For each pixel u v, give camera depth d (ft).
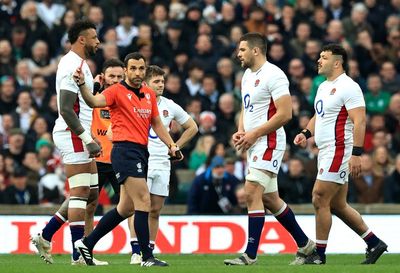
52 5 265.54
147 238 128.36
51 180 208.33
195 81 244.01
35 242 142.61
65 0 268.00
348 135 139.23
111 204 197.88
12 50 250.98
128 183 127.75
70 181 135.74
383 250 143.95
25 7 254.47
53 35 254.47
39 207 193.98
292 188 207.00
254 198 136.77
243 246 183.73
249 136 135.64
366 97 249.75
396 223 184.65
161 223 183.83
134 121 128.26
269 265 134.41
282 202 141.59
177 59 248.73
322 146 140.15
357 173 137.80
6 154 215.92
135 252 148.77
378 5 278.87
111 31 247.50
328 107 139.13
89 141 131.03
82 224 135.74
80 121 139.03
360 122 137.08
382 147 215.51
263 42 138.31
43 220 182.50
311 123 146.30
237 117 228.84
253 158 137.28
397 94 242.58
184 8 270.87
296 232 142.20
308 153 217.15
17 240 181.88
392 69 254.27
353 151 137.28
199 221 184.14
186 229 183.83
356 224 143.84
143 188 127.95
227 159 198.29
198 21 258.98
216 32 259.19
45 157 212.43
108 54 239.50
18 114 228.02
